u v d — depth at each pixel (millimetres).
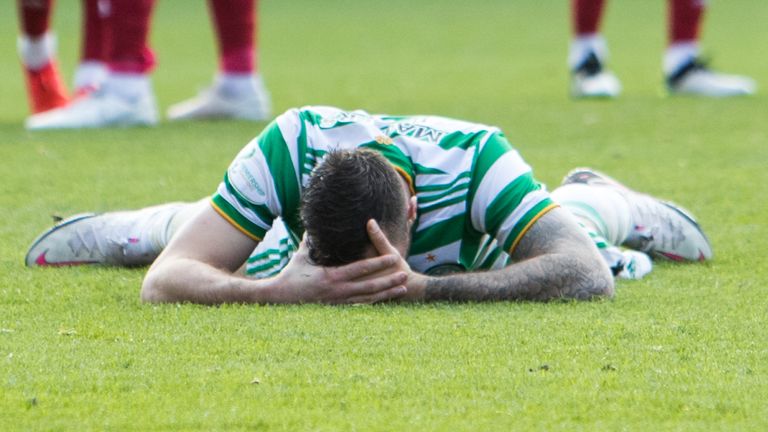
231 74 30031
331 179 11688
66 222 14766
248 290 12188
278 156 12336
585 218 14266
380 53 49906
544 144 26156
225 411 9242
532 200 12422
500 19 64500
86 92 28828
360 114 12734
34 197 20000
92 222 14742
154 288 12461
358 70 43406
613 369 10203
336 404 9375
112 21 28438
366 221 11727
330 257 12039
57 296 13094
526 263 12398
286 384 9820
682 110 31938
